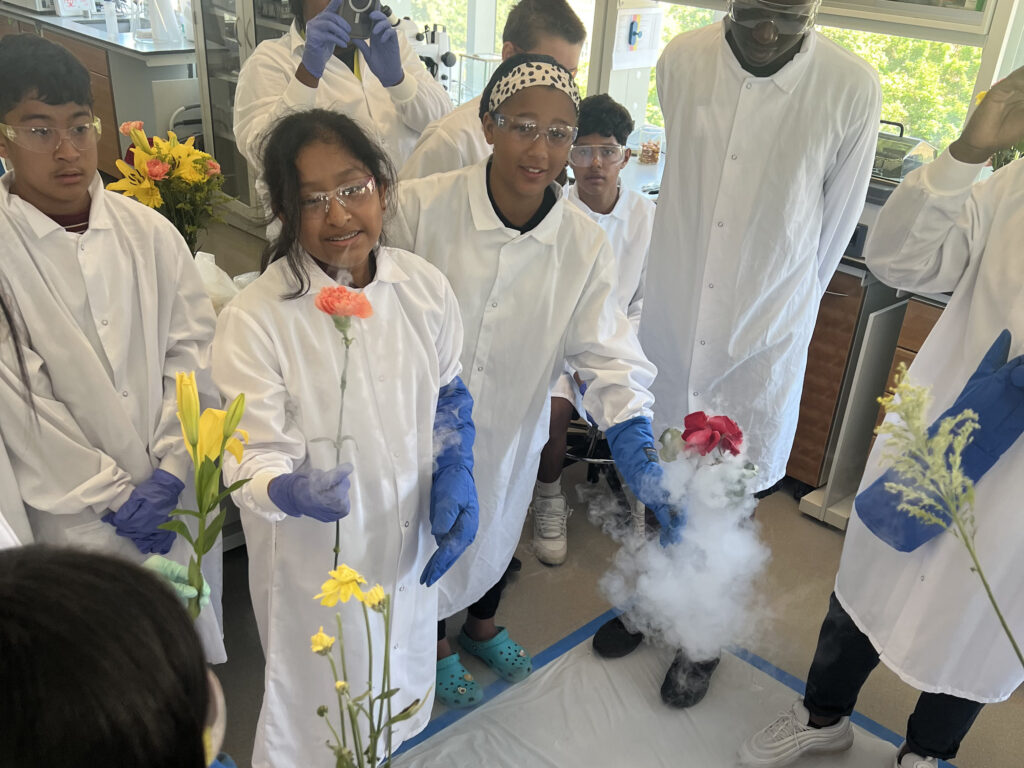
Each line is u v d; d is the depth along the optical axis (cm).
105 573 46
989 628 150
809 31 179
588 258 164
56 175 144
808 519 278
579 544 257
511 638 220
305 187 129
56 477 154
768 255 194
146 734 42
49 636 41
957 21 252
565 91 149
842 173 192
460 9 444
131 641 43
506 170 153
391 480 143
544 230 160
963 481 83
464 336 166
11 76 136
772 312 200
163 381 166
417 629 160
